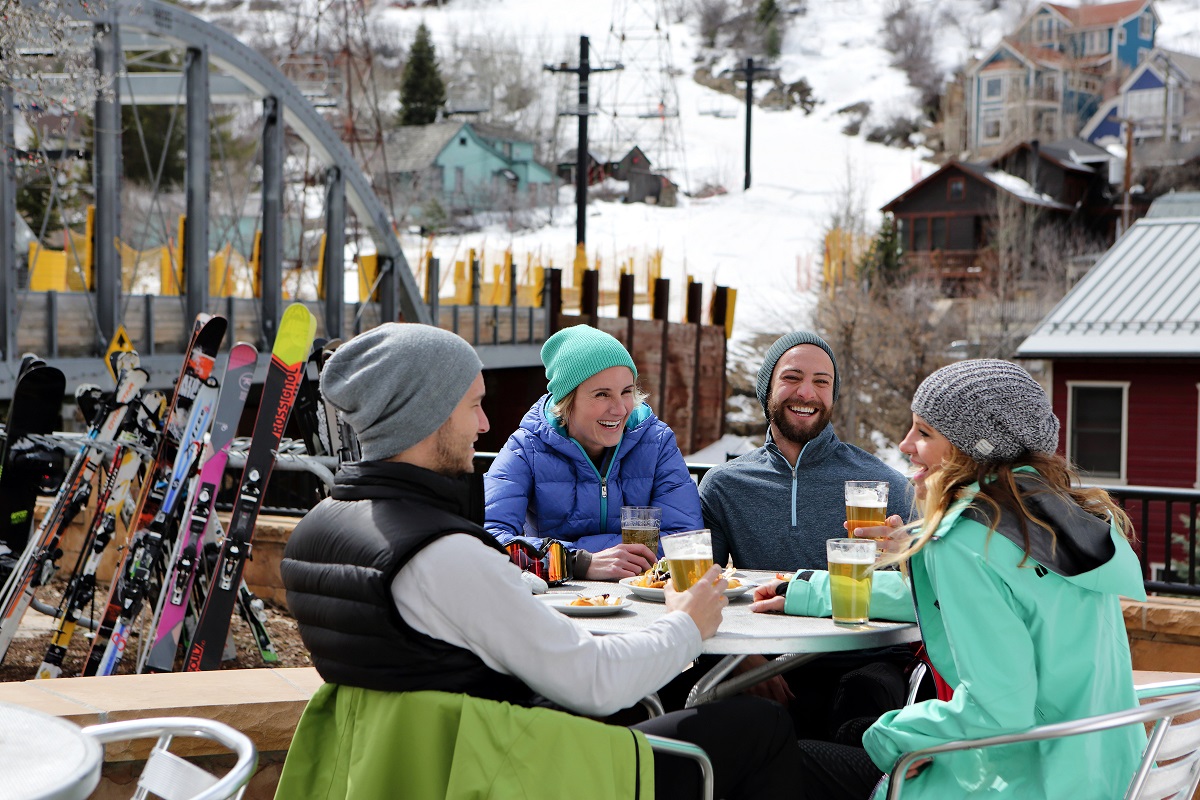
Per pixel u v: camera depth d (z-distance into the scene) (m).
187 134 18.34
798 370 3.47
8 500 5.31
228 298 20.03
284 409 5.04
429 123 100.44
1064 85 102.38
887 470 3.54
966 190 60.06
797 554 3.50
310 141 22.52
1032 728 2.07
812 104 111.88
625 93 112.62
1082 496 2.26
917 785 2.22
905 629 2.38
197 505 4.93
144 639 5.43
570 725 1.90
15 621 4.91
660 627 2.14
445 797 1.92
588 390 3.49
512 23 125.19
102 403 5.06
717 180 92.88
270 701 2.88
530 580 2.84
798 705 3.18
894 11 119.94
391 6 129.38
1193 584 5.43
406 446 2.10
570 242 79.19
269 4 112.75
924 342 35.75
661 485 3.60
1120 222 58.31
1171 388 20.47
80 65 7.67
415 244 81.81
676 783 2.09
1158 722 2.01
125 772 2.76
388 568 1.92
